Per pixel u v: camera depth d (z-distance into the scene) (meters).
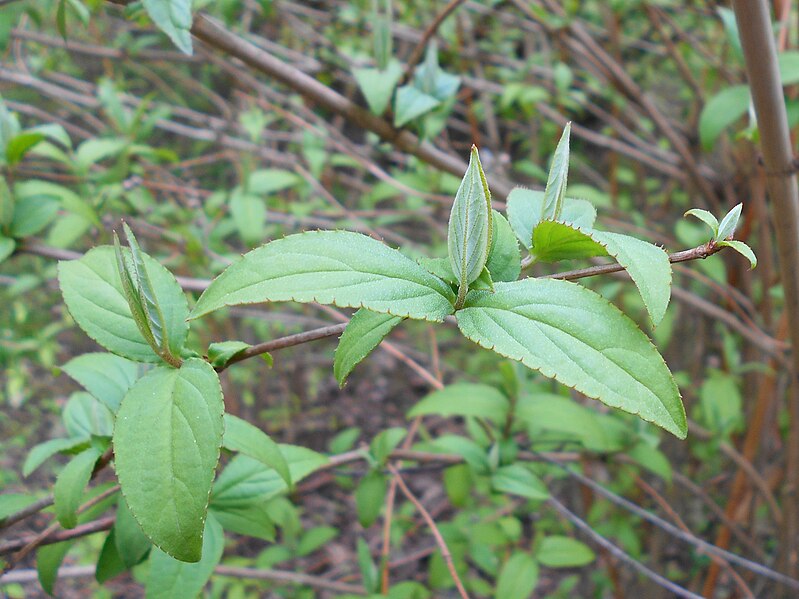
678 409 0.14
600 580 0.50
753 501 0.44
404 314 0.14
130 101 0.53
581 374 0.14
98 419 0.25
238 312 0.49
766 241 0.39
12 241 0.25
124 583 0.54
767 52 0.19
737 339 0.48
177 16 0.19
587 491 0.47
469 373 0.65
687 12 0.56
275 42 0.64
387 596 0.31
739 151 0.40
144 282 0.15
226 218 0.52
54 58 0.52
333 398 0.76
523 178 0.67
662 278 0.14
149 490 0.14
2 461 0.60
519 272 0.17
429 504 0.64
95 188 0.38
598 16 0.64
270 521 0.24
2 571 0.22
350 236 0.15
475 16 0.60
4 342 0.51
